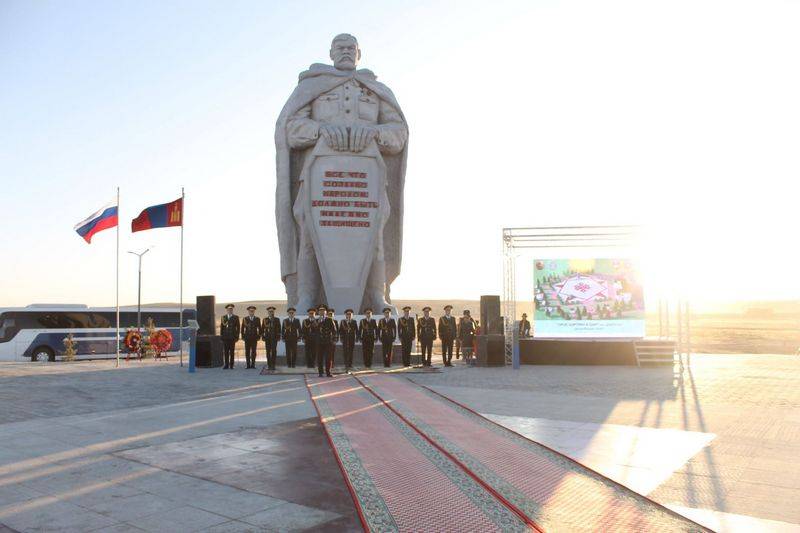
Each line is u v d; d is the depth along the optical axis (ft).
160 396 44.01
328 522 17.35
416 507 18.57
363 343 66.90
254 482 21.39
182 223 75.15
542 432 29.58
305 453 25.75
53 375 61.00
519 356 71.15
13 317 97.40
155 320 108.58
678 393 44.91
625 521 17.30
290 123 77.46
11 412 36.78
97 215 74.38
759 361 77.20
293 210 78.79
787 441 27.66
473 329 78.23
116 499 19.48
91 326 101.40
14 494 20.02
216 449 26.45
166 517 17.78
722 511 18.12
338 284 75.41
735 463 23.63
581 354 75.61
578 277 78.89
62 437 29.04
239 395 44.14
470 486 20.79
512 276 77.30
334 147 75.66
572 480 21.40
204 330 72.13
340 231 75.72
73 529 16.81
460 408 37.32
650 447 26.37
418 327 69.92
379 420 33.04
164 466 23.57
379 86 80.69
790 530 16.57
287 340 67.46
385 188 77.87
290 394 44.32
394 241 81.35
